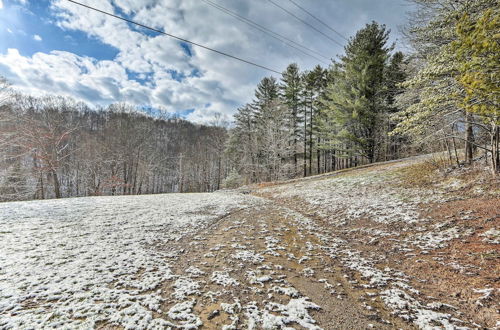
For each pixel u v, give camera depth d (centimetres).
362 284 365
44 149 1789
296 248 531
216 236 618
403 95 952
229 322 266
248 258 466
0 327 241
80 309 278
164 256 469
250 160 2819
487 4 565
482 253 401
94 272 378
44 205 971
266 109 2636
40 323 250
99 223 699
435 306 298
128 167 2862
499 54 349
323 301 317
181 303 302
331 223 746
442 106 641
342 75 1956
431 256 438
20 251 464
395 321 272
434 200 696
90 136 2841
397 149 2225
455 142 973
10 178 1800
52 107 2659
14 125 1820
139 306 289
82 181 2600
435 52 768
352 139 1892
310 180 1772
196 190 3691
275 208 1032
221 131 3584
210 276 385
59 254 453
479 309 283
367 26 1823
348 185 1185
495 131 703
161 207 998
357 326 263
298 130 2836
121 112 3469
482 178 712
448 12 723
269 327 258
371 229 630
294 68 2702
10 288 320
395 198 811
